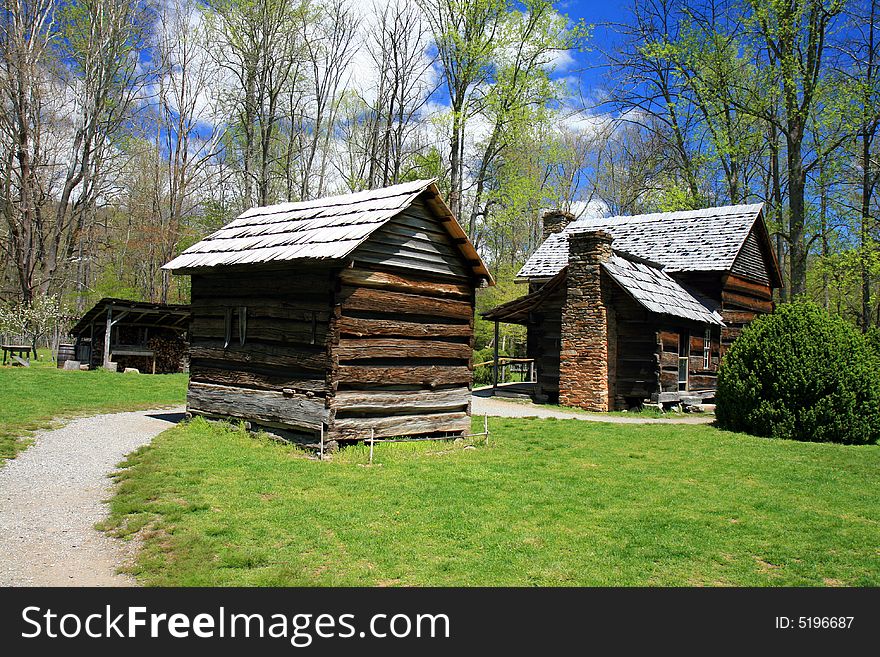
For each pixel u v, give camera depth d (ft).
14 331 89.20
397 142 113.91
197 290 41.60
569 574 18.37
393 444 35.01
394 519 22.91
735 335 75.82
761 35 90.84
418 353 36.99
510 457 34.81
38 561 19.11
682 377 65.00
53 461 30.53
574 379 61.21
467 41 95.66
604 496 26.68
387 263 35.09
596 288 60.49
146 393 58.54
